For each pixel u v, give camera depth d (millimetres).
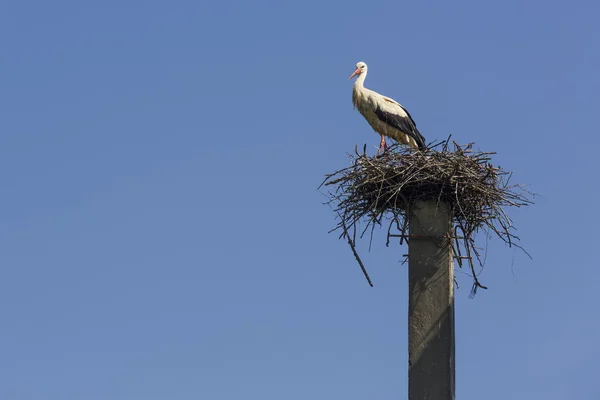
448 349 12938
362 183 14617
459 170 14320
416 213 14000
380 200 14719
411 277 13523
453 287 13656
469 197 14562
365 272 14523
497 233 14750
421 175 14242
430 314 13195
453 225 14344
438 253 13586
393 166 14547
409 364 12961
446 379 12773
